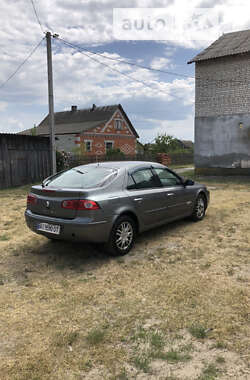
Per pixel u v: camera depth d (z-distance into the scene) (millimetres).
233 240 5438
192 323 2920
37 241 5613
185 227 6332
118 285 3777
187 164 34562
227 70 15289
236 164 15508
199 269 4219
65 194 4348
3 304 3354
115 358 2469
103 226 4340
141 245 5277
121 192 4746
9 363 2420
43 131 36438
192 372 2297
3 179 13203
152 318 3039
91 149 33469
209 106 16016
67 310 3215
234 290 3562
